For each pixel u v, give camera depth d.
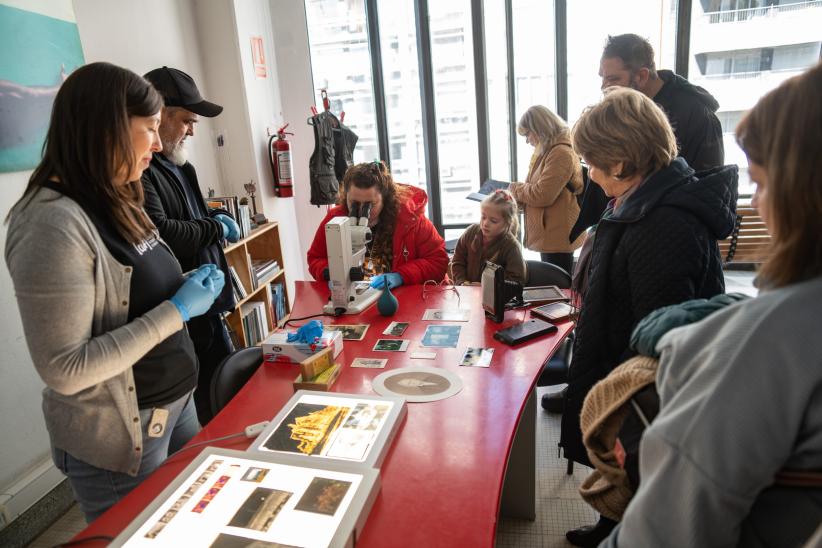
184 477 1.04
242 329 3.22
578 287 1.65
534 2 4.18
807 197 0.54
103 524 1.00
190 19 3.51
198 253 2.12
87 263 1.11
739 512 0.58
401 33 4.35
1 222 2.12
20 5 2.15
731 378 0.57
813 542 0.51
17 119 2.15
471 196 3.78
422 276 2.31
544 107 3.24
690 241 1.23
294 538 0.88
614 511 1.02
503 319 1.87
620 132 1.26
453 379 1.47
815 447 0.55
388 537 0.94
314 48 4.40
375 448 1.12
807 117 0.54
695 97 2.23
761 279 0.62
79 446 1.22
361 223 2.04
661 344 0.71
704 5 4.00
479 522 0.96
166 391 1.32
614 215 1.35
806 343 0.54
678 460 0.60
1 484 2.09
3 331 2.10
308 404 1.30
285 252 4.21
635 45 2.17
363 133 4.62
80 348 1.09
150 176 1.97
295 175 4.43
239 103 3.71
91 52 2.68
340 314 1.98
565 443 1.53
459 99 4.45
